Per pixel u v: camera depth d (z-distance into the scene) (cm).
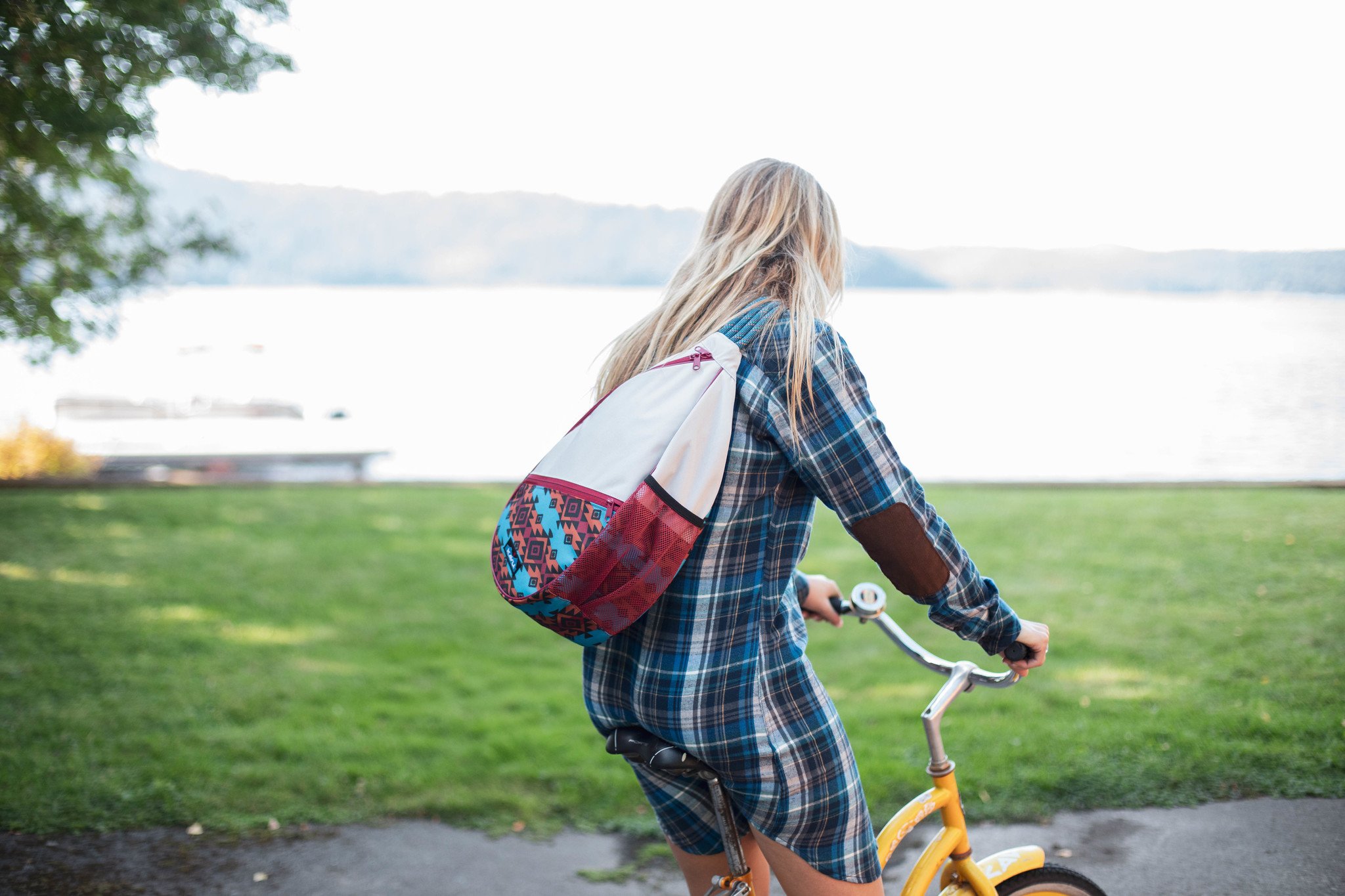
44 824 314
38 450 1300
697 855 168
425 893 276
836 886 146
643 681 138
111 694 434
